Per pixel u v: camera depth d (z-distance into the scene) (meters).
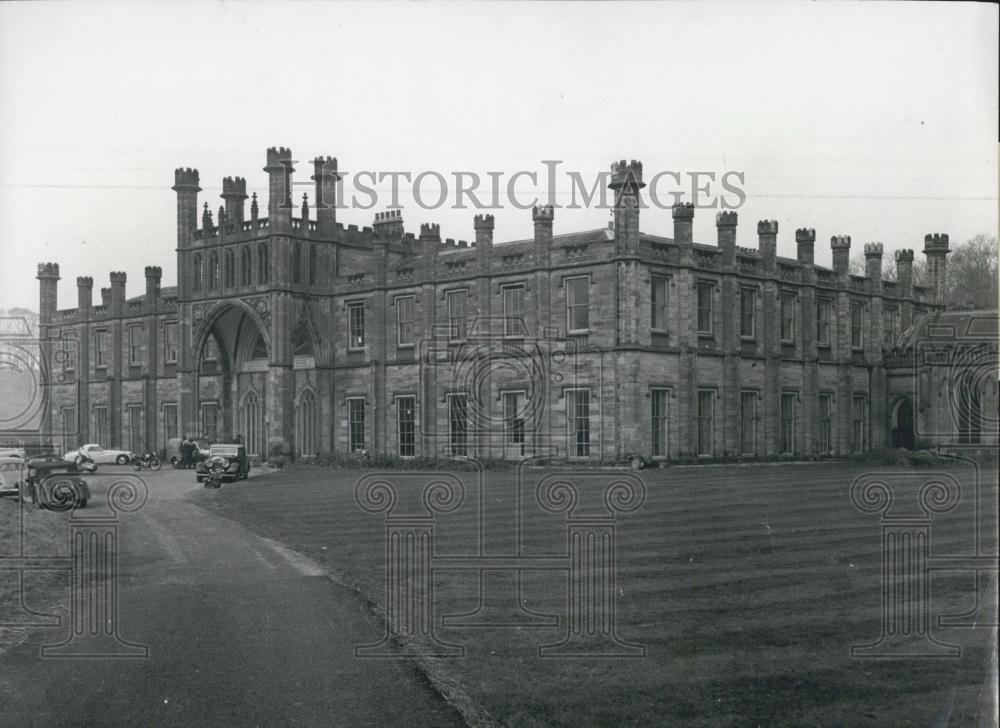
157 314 73.50
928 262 54.84
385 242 59.06
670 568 17.97
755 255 54.50
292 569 18.83
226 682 11.48
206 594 16.41
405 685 11.23
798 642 12.82
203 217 65.00
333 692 10.97
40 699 10.94
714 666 11.89
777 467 47.59
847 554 19.34
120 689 11.19
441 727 9.91
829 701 10.65
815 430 55.94
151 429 73.19
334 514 28.78
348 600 15.72
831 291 58.22
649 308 47.84
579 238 51.31
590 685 11.16
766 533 22.39
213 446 46.50
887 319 61.81
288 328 60.19
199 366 65.31
